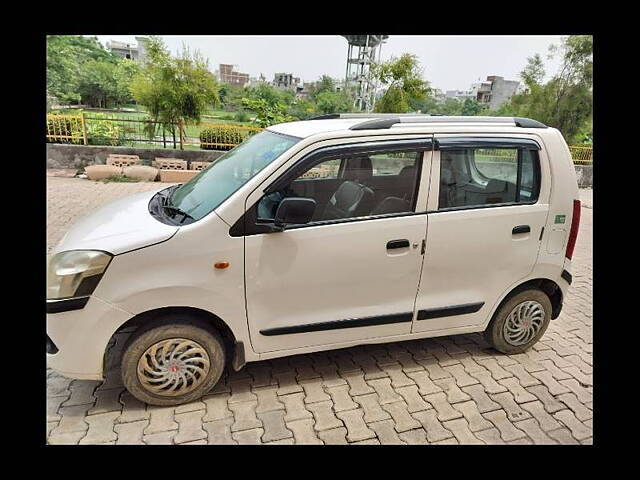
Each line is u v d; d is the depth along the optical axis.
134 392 2.56
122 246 2.33
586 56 15.47
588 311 4.37
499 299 3.22
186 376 2.62
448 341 3.66
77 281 2.29
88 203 7.48
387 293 2.88
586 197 12.20
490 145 2.92
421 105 13.96
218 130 11.97
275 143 2.88
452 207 2.91
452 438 2.55
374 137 2.71
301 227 2.59
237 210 2.46
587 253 6.58
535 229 3.12
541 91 16.31
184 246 2.40
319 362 3.25
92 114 12.91
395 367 3.23
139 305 2.38
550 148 3.11
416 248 2.83
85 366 2.40
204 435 2.47
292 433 2.52
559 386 3.07
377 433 2.56
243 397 2.80
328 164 2.65
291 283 2.62
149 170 9.80
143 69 11.15
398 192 2.81
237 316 2.57
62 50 18.92
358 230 2.68
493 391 2.99
